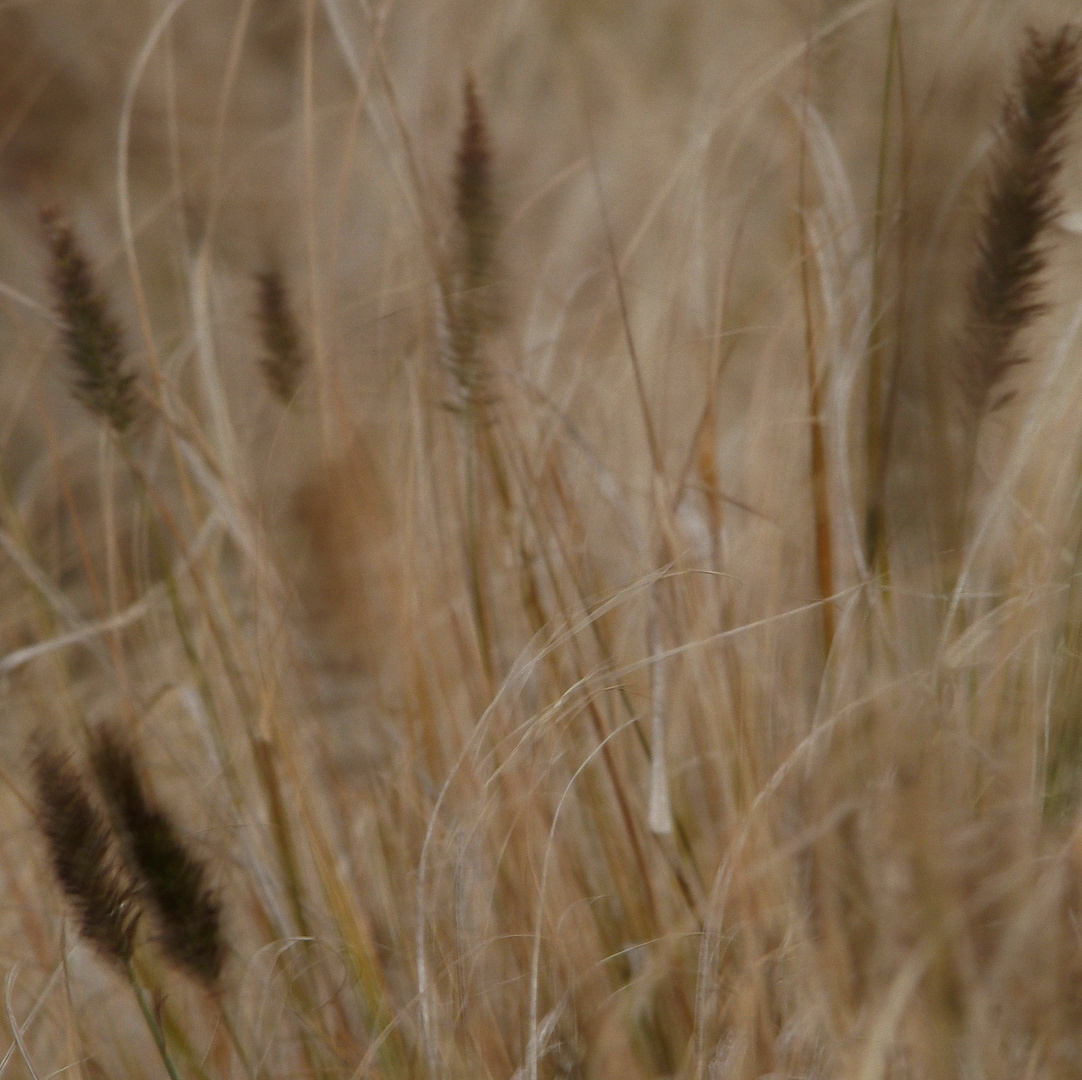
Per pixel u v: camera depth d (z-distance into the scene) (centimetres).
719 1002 127
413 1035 126
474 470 130
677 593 129
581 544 130
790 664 130
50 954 129
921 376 131
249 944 131
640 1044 127
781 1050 125
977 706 128
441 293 128
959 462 132
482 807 126
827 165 133
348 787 131
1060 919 126
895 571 130
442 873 127
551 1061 127
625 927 128
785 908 127
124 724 132
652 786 126
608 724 128
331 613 130
